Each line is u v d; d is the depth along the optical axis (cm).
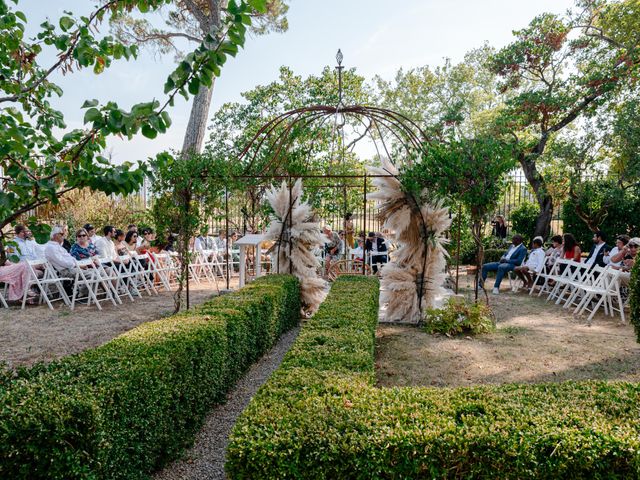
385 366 488
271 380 273
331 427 213
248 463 199
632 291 505
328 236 1088
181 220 661
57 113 264
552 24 1279
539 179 1326
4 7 227
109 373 257
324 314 448
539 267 925
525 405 243
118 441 238
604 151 1273
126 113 195
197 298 869
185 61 203
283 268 732
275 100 1498
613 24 1273
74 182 209
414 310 678
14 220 212
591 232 1288
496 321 691
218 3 1235
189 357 328
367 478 200
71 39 246
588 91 1252
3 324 652
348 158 1151
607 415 231
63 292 785
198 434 351
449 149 624
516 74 1368
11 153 212
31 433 200
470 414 231
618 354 519
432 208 662
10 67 254
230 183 669
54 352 529
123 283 858
